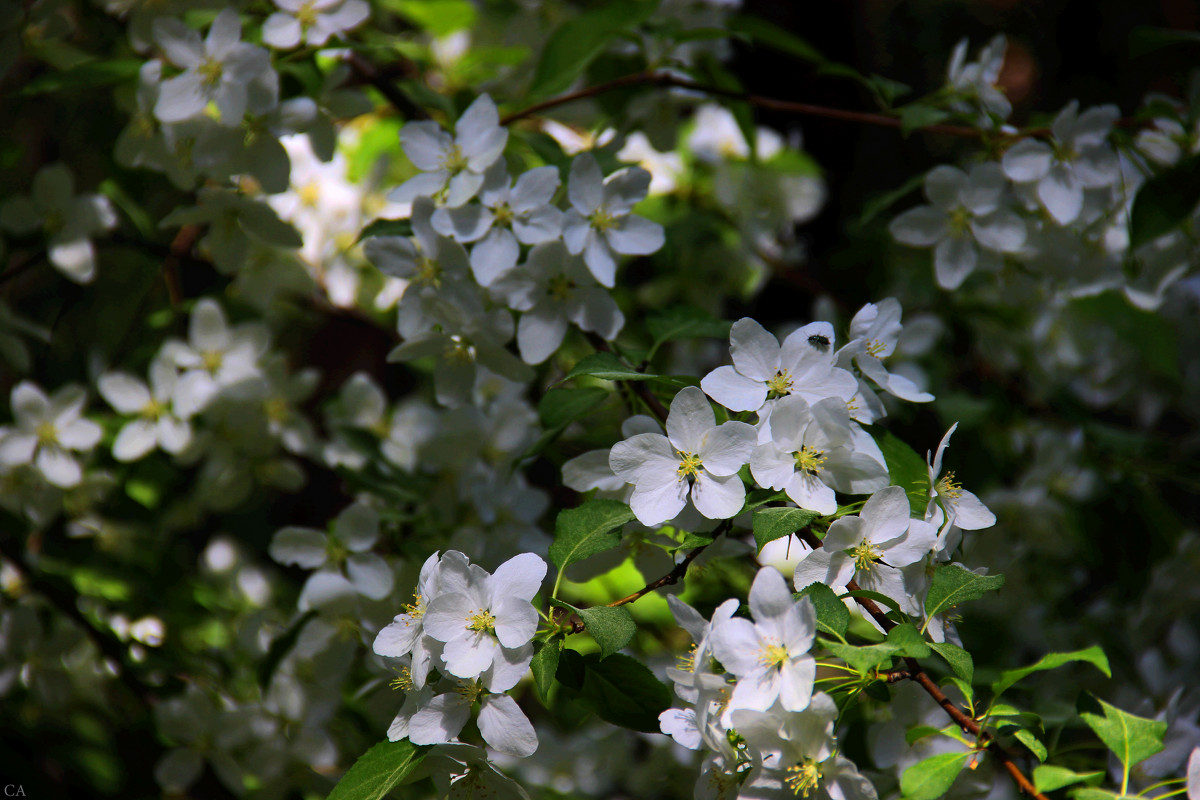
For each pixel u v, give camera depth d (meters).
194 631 2.03
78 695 2.02
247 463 2.03
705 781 1.79
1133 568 2.07
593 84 2.05
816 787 1.78
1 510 1.99
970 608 2.04
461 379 1.92
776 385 1.82
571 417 1.91
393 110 2.18
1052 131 1.94
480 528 1.97
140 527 2.06
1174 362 2.17
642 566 1.88
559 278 1.90
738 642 1.78
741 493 1.81
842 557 1.81
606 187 1.89
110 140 2.03
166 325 2.05
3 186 2.14
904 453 1.83
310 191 2.16
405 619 1.82
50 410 1.99
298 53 1.93
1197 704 1.91
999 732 1.82
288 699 1.95
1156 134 1.96
